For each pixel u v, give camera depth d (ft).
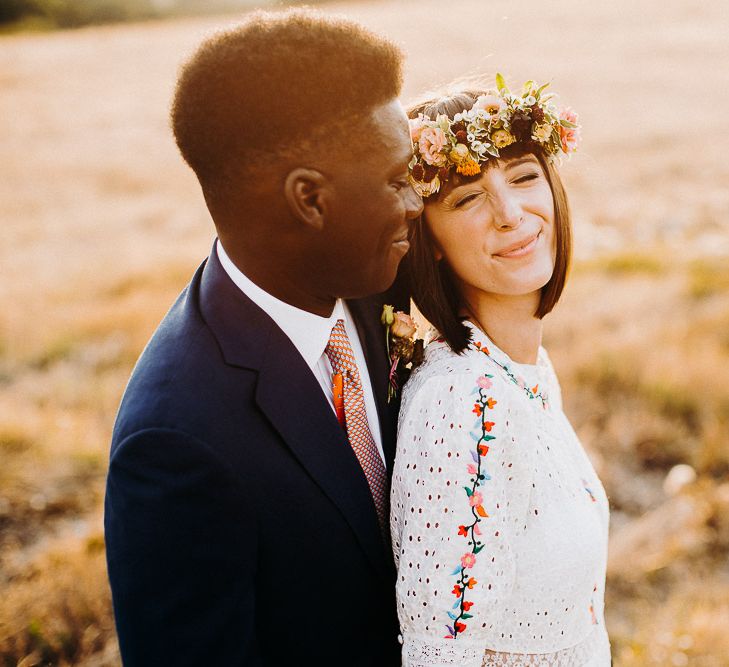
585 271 25.23
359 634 4.92
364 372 5.27
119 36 121.70
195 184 51.34
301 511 4.47
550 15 111.96
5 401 17.61
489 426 4.72
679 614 10.55
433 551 4.60
